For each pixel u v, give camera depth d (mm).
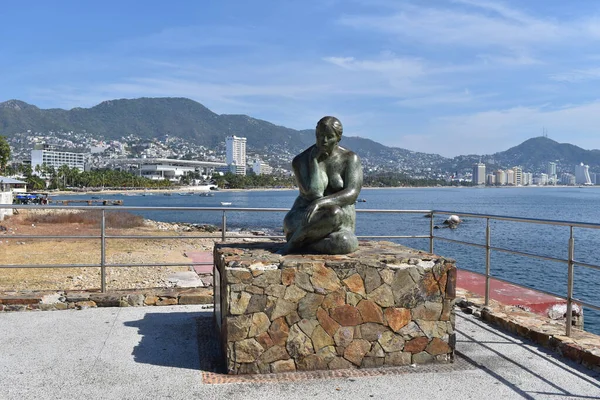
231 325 3982
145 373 4023
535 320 5312
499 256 19766
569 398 3605
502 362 4359
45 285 9086
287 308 4055
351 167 4691
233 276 3977
